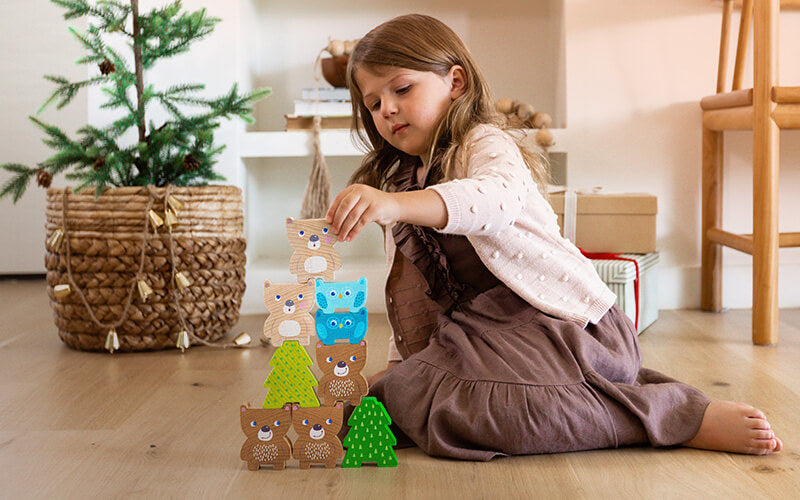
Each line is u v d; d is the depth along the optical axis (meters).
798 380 1.41
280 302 1.00
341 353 1.00
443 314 1.22
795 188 2.23
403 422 1.07
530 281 1.17
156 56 1.79
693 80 2.15
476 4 2.46
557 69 2.34
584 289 1.17
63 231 1.69
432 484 0.93
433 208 0.96
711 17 2.14
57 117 2.77
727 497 0.89
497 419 1.01
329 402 1.00
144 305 1.70
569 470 0.97
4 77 2.75
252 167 2.40
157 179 1.79
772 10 1.68
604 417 1.03
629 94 2.17
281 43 2.48
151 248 1.68
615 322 1.20
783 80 2.15
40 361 1.64
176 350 1.75
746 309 2.18
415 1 2.46
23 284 2.78
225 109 1.78
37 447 1.09
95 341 1.71
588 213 1.96
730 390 1.35
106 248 1.68
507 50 2.46
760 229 1.71
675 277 2.20
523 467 0.99
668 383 1.10
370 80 1.20
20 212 2.85
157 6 2.11
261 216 2.52
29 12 2.74
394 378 1.09
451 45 1.22
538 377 1.04
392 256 1.29
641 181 2.18
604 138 2.17
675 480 0.94
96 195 1.65
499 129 1.18
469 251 1.21
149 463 1.02
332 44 2.21
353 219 0.94
